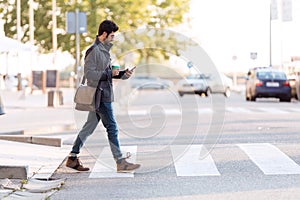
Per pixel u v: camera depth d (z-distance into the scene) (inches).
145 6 2255.2
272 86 1685.5
